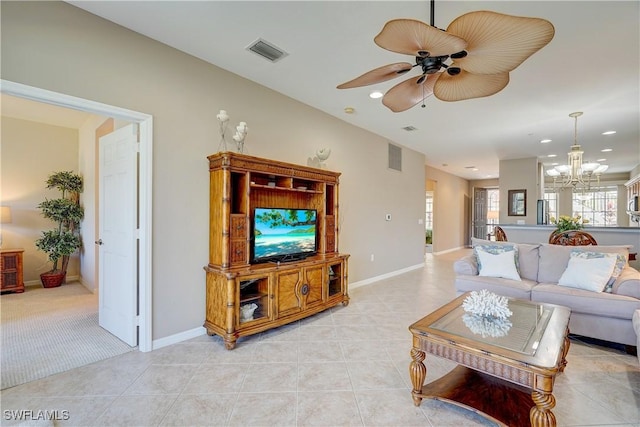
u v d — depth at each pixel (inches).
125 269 112.3
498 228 232.8
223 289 112.1
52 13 85.9
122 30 99.3
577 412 75.8
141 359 101.1
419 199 279.6
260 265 125.3
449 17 92.6
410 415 74.7
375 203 221.1
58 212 186.7
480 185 456.8
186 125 116.2
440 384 82.7
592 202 430.6
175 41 108.0
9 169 190.7
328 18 93.7
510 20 54.1
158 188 108.6
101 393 82.4
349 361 101.3
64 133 208.4
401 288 200.4
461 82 82.7
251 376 91.6
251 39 105.9
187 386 86.0
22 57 81.1
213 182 120.4
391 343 115.6
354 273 202.1
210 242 121.8
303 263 135.0
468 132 212.7
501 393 78.2
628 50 106.3
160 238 109.3
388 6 87.7
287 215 140.0
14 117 190.9
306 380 89.7
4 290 175.0
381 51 112.3
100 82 94.8
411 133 218.5
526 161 294.2
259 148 141.9
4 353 104.6
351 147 197.5
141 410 75.6
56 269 196.7
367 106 167.5
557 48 105.3
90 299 167.2
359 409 76.8
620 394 83.5
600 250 131.2
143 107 104.4
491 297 88.3
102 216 126.9
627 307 104.5
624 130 200.5
